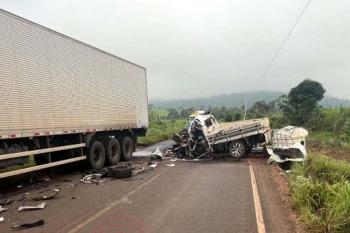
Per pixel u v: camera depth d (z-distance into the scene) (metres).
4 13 12.13
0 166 12.46
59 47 15.04
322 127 45.44
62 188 13.06
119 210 9.61
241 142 20.44
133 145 22.44
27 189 13.05
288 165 17.36
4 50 12.09
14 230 8.28
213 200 10.45
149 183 13.41
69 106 15.57
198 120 21.05
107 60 19.05
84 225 8.37
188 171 16.20
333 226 7.33
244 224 8.18
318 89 48.81
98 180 14.40
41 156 15.27
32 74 13.38
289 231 7.66
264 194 11.13
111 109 19.27
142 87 23.78
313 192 9.20
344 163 15.03
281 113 57.88
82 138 16.84
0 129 11.81
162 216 8.92
